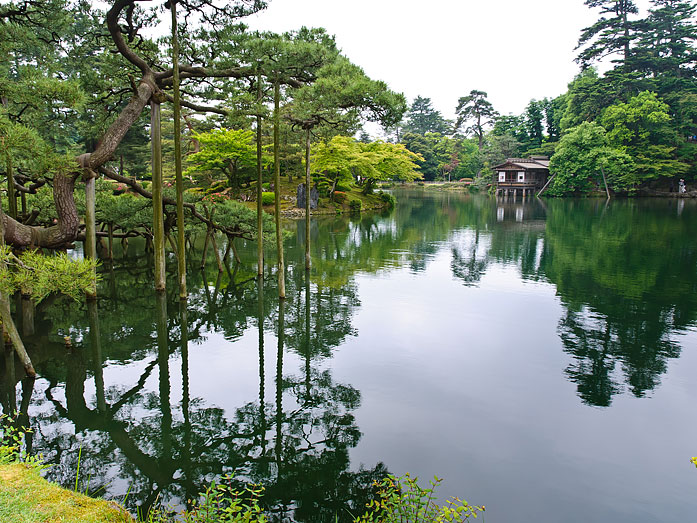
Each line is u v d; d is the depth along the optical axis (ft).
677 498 21.36
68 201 44.75
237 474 23.79
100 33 56.39
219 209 74.02
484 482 22.34
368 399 31.12
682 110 205.05
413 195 255.70
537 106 295.28
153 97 52.21
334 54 51.16
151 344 42.29
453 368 36.09
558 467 23.65
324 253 87.40
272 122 53.57
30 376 34.78
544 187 236.02
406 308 52.39
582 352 39.42
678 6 234.79
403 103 46.03
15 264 30.35
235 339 43.37
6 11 43.98
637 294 57.88
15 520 13.11
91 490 22.09
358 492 22.20
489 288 61.11
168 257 85.92
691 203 181.68
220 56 54.03
